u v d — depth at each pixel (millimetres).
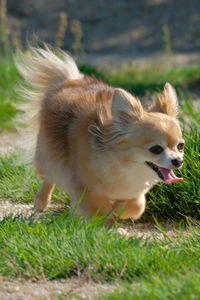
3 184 9734
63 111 8195
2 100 16156
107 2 40312
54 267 6145
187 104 11188
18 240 6496
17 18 37938
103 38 35688
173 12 38000
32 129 9586
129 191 7570
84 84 8953
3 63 20266
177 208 8477
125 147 7211
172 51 32281
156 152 7098
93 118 7629
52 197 9383
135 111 7250
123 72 25422
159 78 21938
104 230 6844
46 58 9602
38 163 8867
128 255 6156
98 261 6109
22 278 6051
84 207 7570
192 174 8539
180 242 6711
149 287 5348
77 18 38562
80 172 7609
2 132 14484
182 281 5426
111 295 5328
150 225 8367
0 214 8562
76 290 5770
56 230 6816
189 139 9273
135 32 36156
